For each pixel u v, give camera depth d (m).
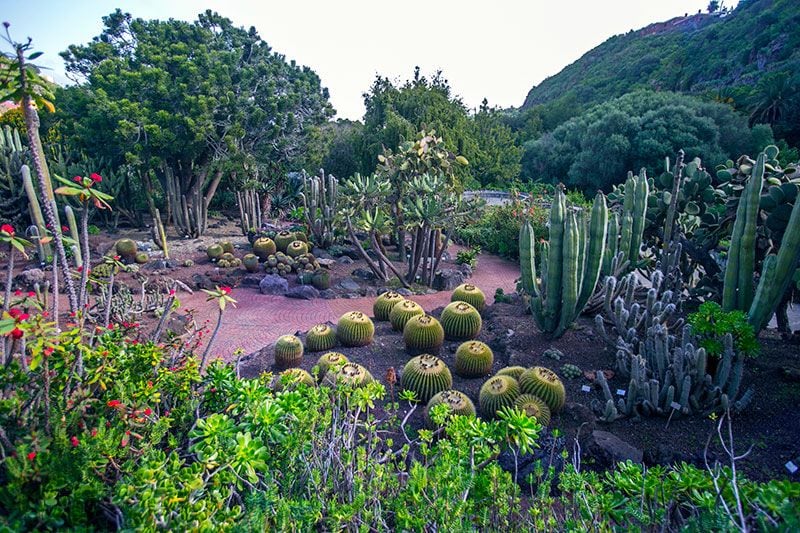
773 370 5.21
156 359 2.89
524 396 4.53
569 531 2.17
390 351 6.33
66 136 16.05
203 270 11.19
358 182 10.61
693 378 4.64
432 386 4.93
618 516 2.18
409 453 3.79
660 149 25.34
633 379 4.59
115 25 17.64
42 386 2.41
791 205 5.35
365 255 10.91
